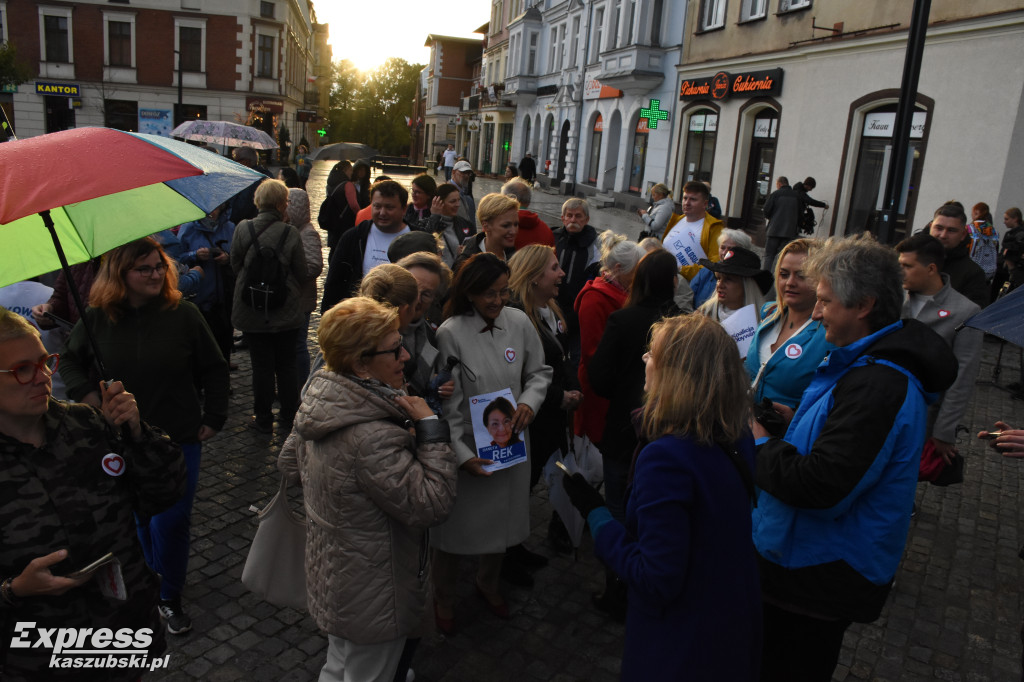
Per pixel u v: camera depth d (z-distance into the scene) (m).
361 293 2.85
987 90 10.72
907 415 2.05
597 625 3.42
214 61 39.59
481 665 3.09
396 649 2.37
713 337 1.91
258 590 2.70
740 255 3.69
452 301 3.11
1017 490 5.16
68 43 38.06
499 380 3.08
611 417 3.44
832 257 2.22
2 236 2.24
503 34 42.19
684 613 1.87
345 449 2.17
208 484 4.53
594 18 27.41
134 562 2.10
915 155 12.30
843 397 2.10
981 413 6.81
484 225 4.32
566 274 5.22
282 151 37.44
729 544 1.88
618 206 24.48
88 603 1.99
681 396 1.87
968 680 3.13
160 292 3.04
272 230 5.04
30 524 1.86
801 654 2.32
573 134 28.97
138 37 38.62
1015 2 10.23
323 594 2.29
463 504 3.10
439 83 61.53
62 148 1.83
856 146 13.54
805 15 14.91
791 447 2.18
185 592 3.47
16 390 1.78
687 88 19.80
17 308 3.97
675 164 20.98
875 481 2.08
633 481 1.99
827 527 2.18
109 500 2.01
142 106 39.62
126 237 2.40
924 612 3.63
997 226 10.55
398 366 2.27
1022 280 8.95
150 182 1.84
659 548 1.83
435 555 3.20
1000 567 4.10
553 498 3.52
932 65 11.66
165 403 3.07
